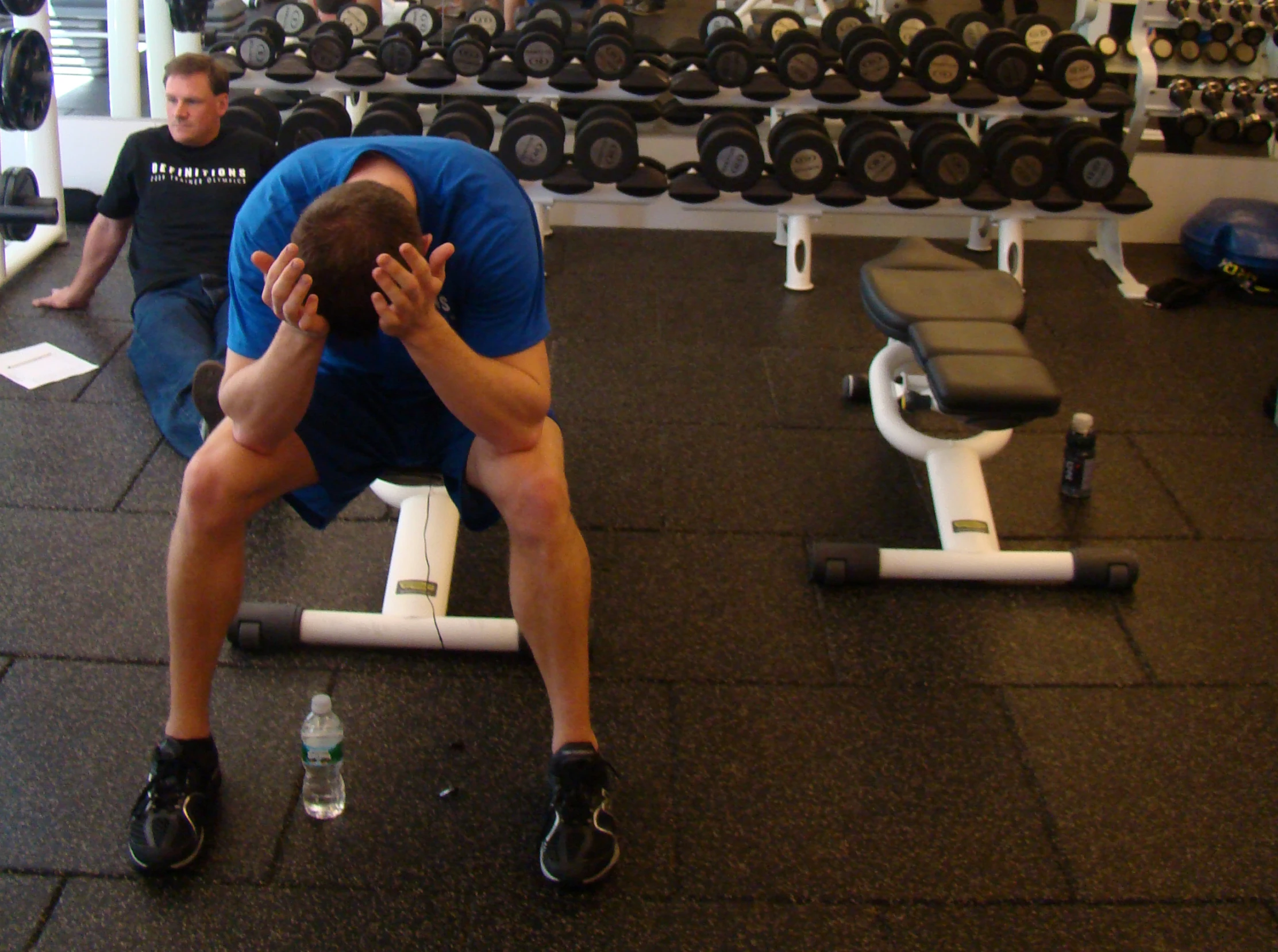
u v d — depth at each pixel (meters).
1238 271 3.35
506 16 4.48
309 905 1.43
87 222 3.47
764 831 1.57
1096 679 1.87
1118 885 1.51
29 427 2.41
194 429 2.31
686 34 4.90
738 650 1.90
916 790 1.64
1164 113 3.59
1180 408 2.73
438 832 1.54
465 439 1.49
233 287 1.39
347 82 3.19
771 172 3.21
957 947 1.41
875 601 2.03
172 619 1.44
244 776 1.61
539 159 3.10
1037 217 3.26
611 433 2.53
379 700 1.76
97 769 1.61
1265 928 1.45
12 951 1.35
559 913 1.43
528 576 1.43
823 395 2.73
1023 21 3.52
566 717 1.49
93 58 4.33
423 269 1.14
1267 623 2.01
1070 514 2.31
